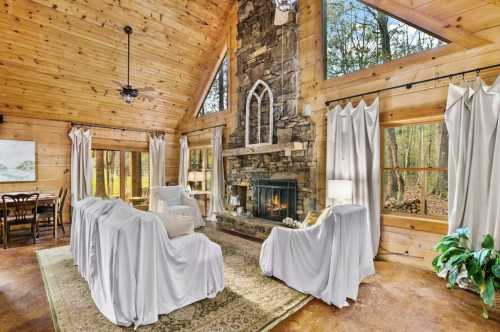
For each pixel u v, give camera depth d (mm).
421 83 3514
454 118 3146
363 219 3107
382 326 2250
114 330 2150
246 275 3246
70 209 6117
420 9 3373
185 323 2254
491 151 2885
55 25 4512
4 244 4305
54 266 3559
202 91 7043
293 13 4855
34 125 5680
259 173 5469
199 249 2633
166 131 7844
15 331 2180
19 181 5496
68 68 5188
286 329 2203
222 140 6469
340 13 4535
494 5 2932
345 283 2621
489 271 2318
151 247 2266
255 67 5500
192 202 5812
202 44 6203
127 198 7184
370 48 4195
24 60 4750
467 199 3025
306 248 2838
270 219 5145
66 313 2408
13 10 4113
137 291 2213
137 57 5617
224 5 5895
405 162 3865
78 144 6125
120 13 4797
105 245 2381
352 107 4113
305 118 4707
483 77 3053
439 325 2268
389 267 3578
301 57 4871
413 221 3600
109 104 6297
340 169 4180
